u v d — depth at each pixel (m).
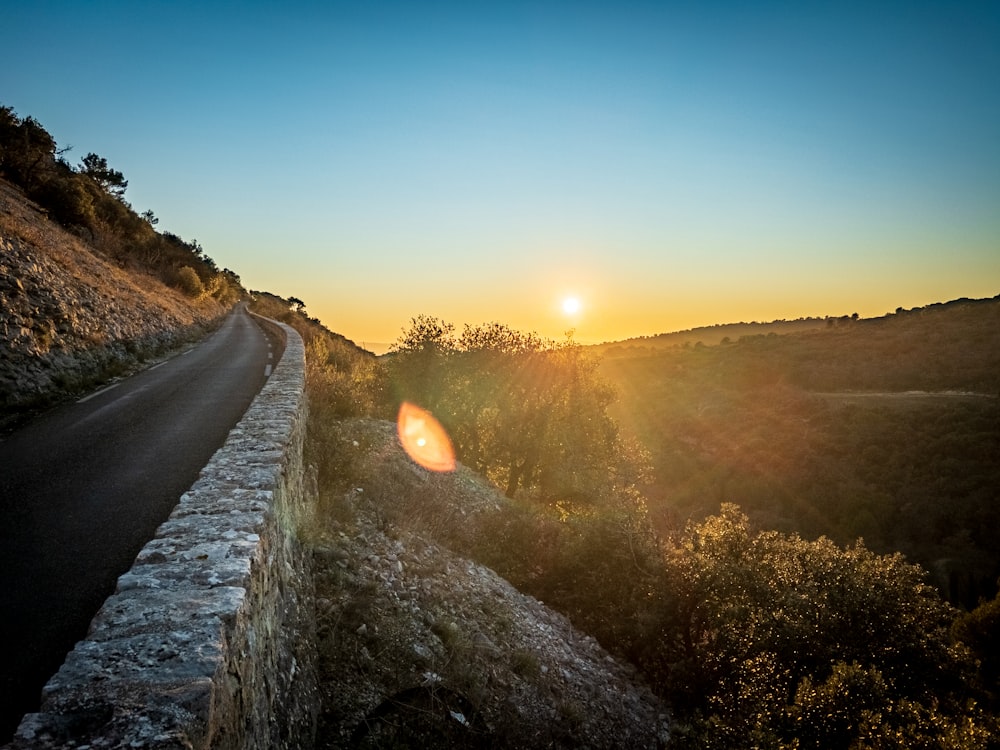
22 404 9.77
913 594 11.68
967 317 127.00
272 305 90.00
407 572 8.31
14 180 32.78
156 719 1.86
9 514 4.95
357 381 19.31
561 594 12.18
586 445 24.48
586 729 7.52
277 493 4.55
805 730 8.77
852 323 162.62
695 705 10.20
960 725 8.41
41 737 1.74
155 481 5.95
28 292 12.99
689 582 11.92
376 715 4.90
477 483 17.72
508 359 24.20
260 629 3.23
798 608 11.18
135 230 46.84
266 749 3.05
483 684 6.65
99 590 3.70
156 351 19.11
